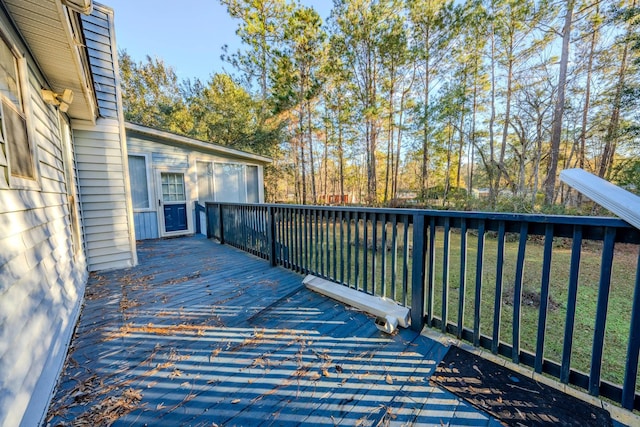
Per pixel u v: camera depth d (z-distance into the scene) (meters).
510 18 10.23
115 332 2.11
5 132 1.44
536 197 9.90
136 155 6.32
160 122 14.52
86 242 3.76
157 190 6.65
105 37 3.87
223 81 13.38
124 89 14.70
